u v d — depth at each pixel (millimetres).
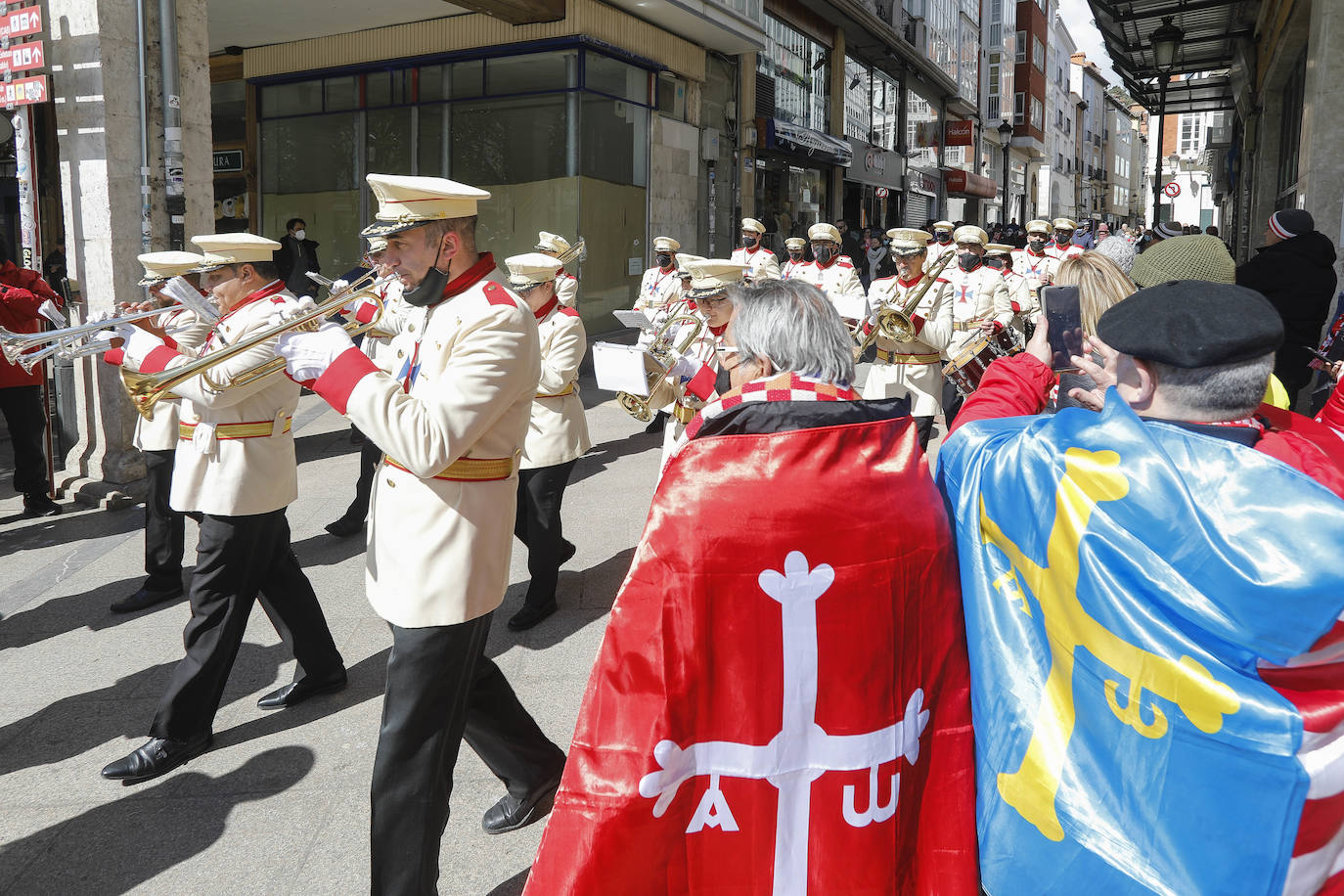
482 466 2430
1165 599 1398
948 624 1778
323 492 6730
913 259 6652
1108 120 67938
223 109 15547
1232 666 1364
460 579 2379
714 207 15750
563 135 12828
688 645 1671
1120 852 1457
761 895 1718
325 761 3363
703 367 4188
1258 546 1324
